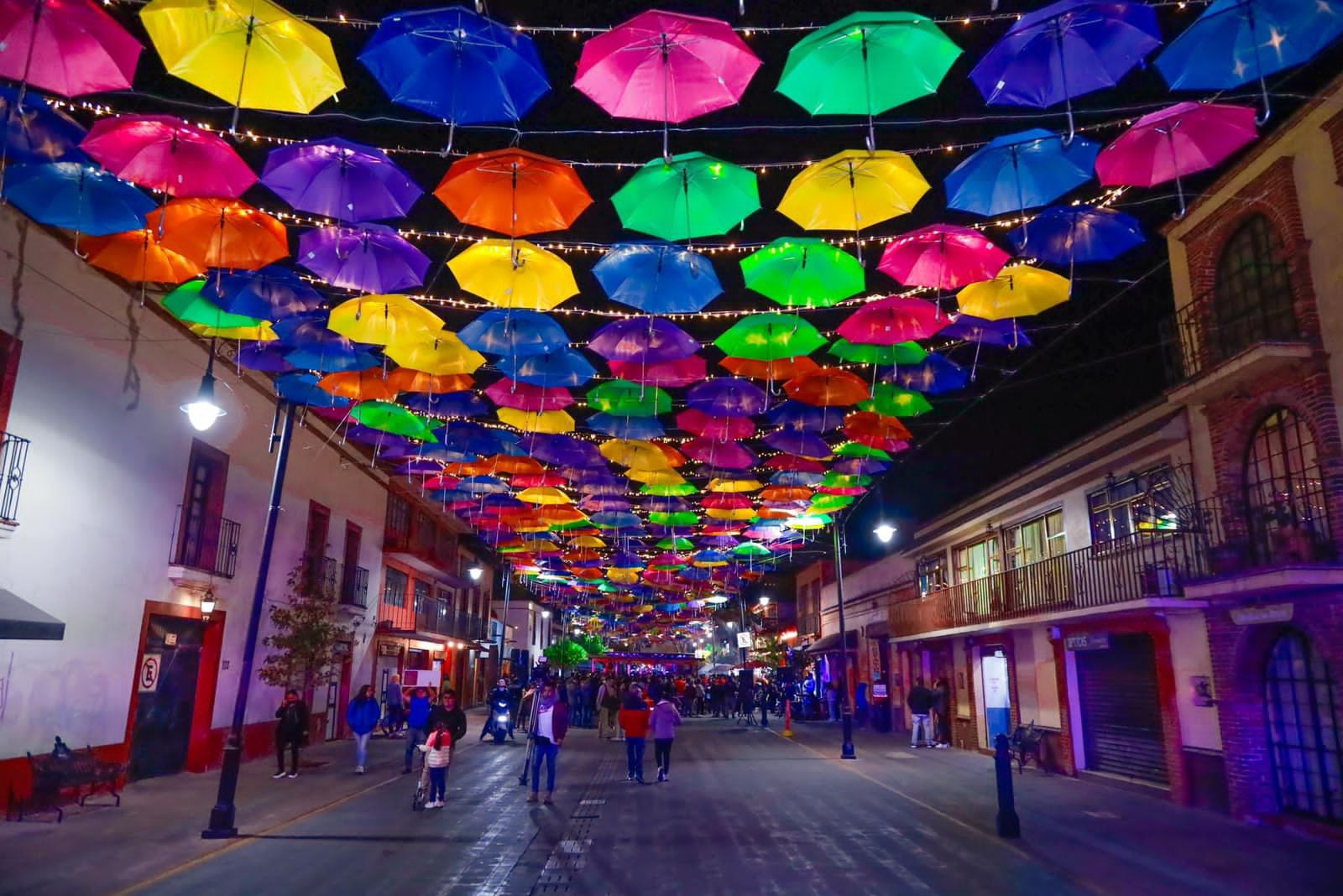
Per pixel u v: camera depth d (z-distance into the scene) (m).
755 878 8.88
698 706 44.03
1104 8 5.33
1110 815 12.71
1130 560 15.07
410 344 11.23
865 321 9.70
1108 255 8.05
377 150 6.84
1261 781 12.09
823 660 42.31
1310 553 10.59
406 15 5.41
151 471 14.54
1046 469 18.11
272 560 19.31
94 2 6.32
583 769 19.02
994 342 10.53
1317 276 11.11
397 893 8.24
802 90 5.84
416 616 31.61
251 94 5.55
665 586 42.31
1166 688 14.10
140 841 10.29
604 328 10.80
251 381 17.95
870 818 12.51
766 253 8.20
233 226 7.85
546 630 68.19
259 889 8.30
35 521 11.71
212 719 16.70
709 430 14.81
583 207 6.97
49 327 11.96
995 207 7.19
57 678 12.20
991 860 9.68
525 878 8.91
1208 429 13.14
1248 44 5.66
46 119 7.27
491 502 24.58
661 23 5.43
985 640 22.17
